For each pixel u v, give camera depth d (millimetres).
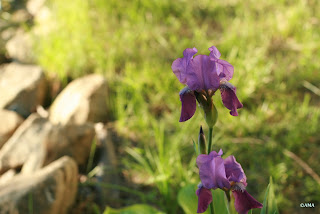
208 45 1696
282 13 1909
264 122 1353
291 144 1243
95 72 1681
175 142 1220
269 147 1253
